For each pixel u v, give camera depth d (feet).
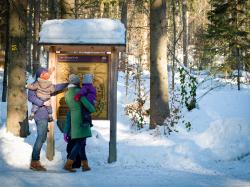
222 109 47.16
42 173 24.06
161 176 23.54
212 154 28.94
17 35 33.42
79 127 25.68
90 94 26.09
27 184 20.35
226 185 20.93
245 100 51.37
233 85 78.48
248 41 72.43
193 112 42.70
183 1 115.24
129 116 45.52
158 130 37.06
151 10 40.37
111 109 28.30
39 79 26.71
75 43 27.22
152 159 28.71
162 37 40.01
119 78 75.66
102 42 27.25
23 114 33.63
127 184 21.02
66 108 28.94
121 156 28.96
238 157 28.78
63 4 45.03
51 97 28.63
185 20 115.55
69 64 29.04
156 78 39.45
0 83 77.92
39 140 25.96
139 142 33.53
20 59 33.53
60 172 25.07
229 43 72.13
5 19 60.18
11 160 27.50
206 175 24.21
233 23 74.49
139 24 109.91
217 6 74.84
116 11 103.96
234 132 30.40
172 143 32.45
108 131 38.58
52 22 27.96
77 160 26.86
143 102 46.42
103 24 27.61
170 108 43.47
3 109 47.52
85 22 27.76
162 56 39.73
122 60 66.49
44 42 27.27
